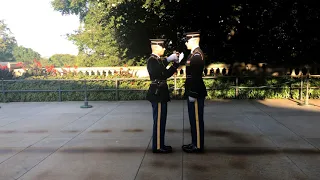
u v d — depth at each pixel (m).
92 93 8.73
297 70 8.89
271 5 9.07
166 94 3.99
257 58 10.38
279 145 4.27
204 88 3.95
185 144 4.41
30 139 4.84
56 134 5.11
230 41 10.35
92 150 4.23
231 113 6.52
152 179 3.24
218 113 6.55
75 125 5.73
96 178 3.29
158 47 3.99
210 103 7.85
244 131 5.04
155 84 3.98
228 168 3.49
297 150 4.05
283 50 10.10
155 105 3.98
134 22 9.55
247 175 3.29
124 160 3.82
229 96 8.53
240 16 9.38
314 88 8.21
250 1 9.00
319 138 4.56
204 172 3.39
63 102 8.58
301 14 8.99
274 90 8.41
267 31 9.90
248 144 4.34
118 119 6.18
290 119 5.84
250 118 6.00
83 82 8.86
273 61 10.05
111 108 7.45
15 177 3.36
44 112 7.11
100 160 3.84
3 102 8.76
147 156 3.95
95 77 9.20
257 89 8.45
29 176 3.38
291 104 7.49
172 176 3.30
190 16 9.74
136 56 11.51
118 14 9.12
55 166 3.67
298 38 9.66
